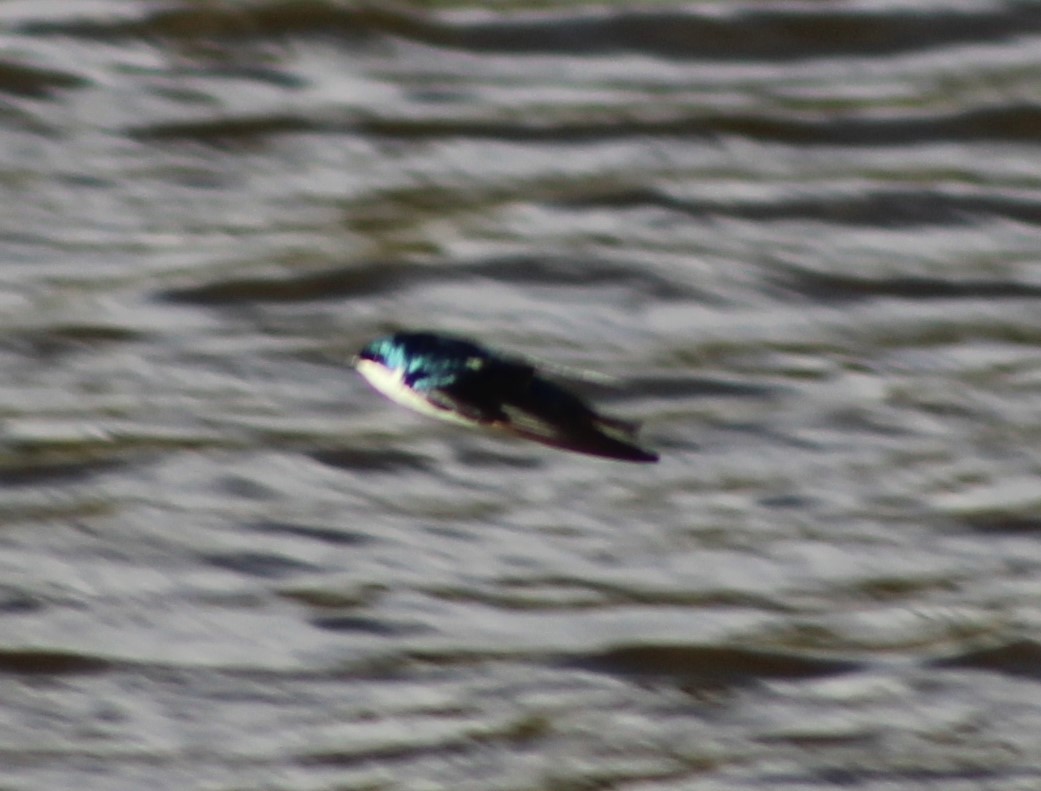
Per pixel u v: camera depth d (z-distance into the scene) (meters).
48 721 16.02
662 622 17.59
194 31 30.34
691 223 25.89
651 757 15.76
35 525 18.73
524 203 26.23
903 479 20.22
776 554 18.84
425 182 26.73
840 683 16.81
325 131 27.98
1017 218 26.36
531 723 16.14
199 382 21.56
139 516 18.94
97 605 17.55
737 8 31.42
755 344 23.02
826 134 28.45
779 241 25.56
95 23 30.28
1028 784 15.53
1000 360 22.81
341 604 17.69
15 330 22.41
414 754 15.70
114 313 22.92
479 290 24.05
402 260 24.44
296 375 21.80
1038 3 31.95
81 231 25.05
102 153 27.09
